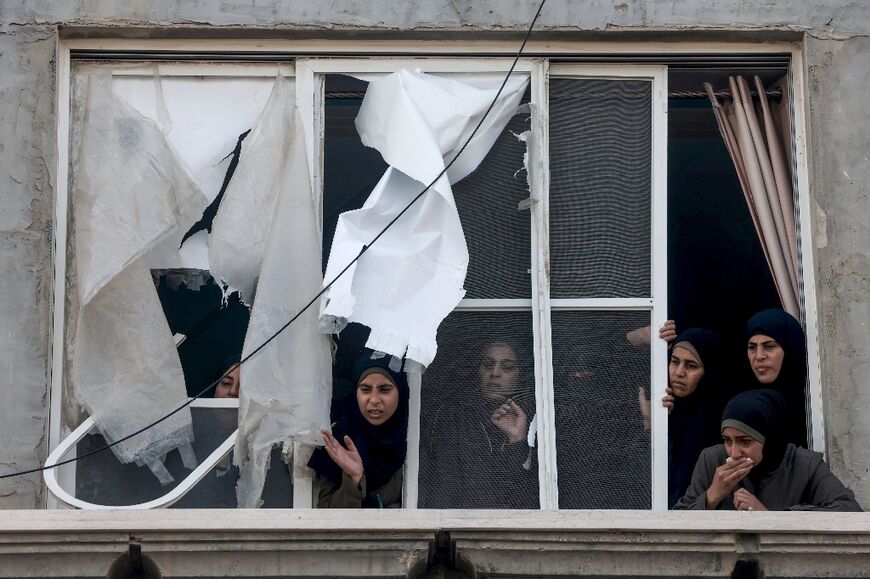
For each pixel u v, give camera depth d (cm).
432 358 2705
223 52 2892
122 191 2795
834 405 2769
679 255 3578
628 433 2784
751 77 2959
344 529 2445
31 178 2808
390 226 2762
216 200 2850
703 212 3553
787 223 2895
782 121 2948
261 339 2723
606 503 2758
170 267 2806
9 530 2431
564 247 2850
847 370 2783
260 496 2712
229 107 2880
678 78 2977
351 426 2734
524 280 2827
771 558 2448
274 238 2773
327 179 2867
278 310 2739
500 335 2809
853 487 2739
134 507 2662
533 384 2791
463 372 2792
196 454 2747
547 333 2797
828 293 2814
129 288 2762
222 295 2816
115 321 2753
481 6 2884
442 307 2738
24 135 2823
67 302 2791
